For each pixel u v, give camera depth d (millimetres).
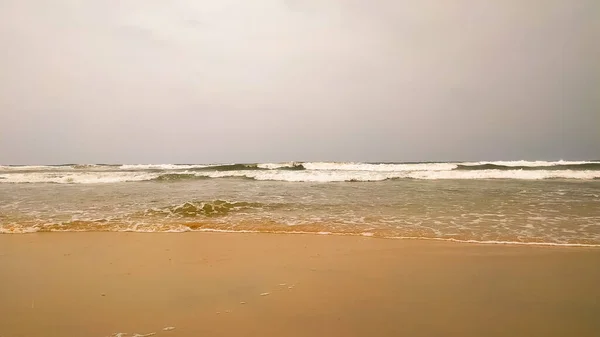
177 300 3506
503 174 17750
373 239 6270
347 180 17156
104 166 34250
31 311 3260
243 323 2953
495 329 2777
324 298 3514
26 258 5242
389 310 3186
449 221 7578
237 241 6270
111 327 2902
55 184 16484
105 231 7180
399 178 17547
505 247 5570
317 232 6887
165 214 8766
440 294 3576
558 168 22844
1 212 9102
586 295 3490
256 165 27203
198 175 19188
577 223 7160
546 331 2740
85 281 4141
